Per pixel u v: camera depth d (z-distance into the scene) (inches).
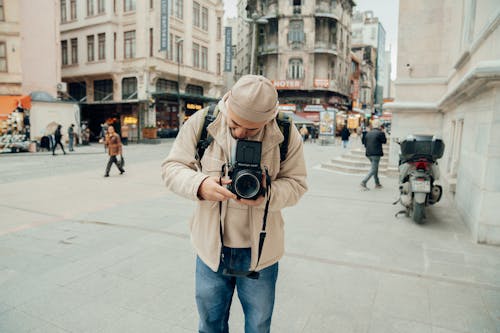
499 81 152.4
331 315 103.6
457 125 258.5
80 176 378.9
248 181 52.9
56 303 108.3
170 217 206.7
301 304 109.5
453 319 102.0
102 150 773.3
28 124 732.7
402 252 154.5
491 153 161.6
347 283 124.0
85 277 126.1
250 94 50.6
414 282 125.3
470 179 190.2
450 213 222.4
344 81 1654.8
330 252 153.6
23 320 99.2
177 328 95.8
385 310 106.6
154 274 128.7
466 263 142.6
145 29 1010.7
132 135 1091.3
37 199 258.7
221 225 60.7
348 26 1670.8
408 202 202.8
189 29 1159.0
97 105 1170.0
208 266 62.4
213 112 60.9
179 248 155.0
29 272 130.0
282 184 61.4
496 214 163.2
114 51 1066.7
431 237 175.6
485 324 99.5
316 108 1438.2
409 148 200.5
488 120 162.9
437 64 350.3
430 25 350.0
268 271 64.8
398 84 362.6
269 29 1510.8
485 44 188.1
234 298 113.5
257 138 59.8
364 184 302.7
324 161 547.5
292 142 63.3
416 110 356.5
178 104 1186.6
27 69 840.3
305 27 1444.4
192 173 57.7
